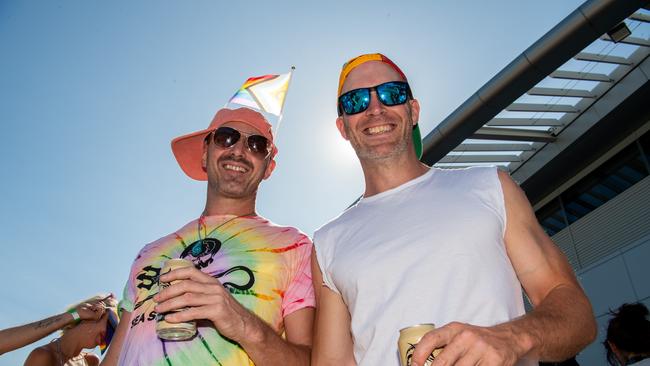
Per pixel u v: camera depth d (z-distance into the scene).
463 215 2.09
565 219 13.67
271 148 3.17
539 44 9.10
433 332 1.42
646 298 10.42
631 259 10.95
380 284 2.07
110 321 3.69
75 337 3.62
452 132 10.59
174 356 2.29
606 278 11.38
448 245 2.03
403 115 2.55
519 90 9.75
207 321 2.37
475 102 10.07
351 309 2.16
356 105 2.58
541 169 12.98
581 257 12.79
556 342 1.60
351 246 2.26
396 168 2.51
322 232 2.47
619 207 12.16
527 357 1.63
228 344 2.33
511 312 1.93
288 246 2.65
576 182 13.52
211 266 2.55
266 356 2.14
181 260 2.04
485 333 1.45
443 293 1.95
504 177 2.22
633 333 3.17
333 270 2.27
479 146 12.62
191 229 2.86
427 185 2.34
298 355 2.28
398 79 2.67
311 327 2.48
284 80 3.51
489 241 2.03
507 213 2.12
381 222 2.26
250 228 2.76
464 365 1.38
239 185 2.93
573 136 12.26
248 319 2.09
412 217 2.19
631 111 11.57
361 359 2.06
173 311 1.97
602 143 12.52
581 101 12.10
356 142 2.58
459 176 2.31
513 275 2.04
